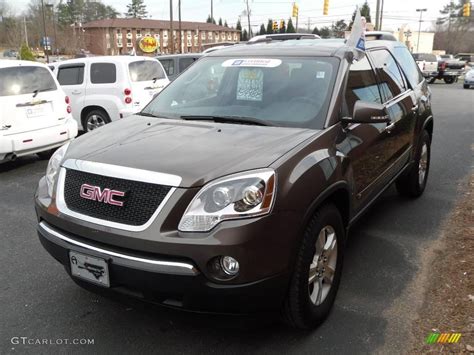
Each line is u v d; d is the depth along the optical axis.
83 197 2.93
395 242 4.68
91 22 84.94
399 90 5.16
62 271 4.13
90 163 2.97
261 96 3.81
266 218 2.66
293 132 3.30
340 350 3.05
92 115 10.48
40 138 7.81
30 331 3.26
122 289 2.84
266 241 2.66
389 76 4.97
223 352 3.03
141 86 10.24
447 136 10.55
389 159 4.60
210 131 3.36
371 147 3.98
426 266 4.18
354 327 3.28
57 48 68.31
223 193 2.64
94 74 10.36
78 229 2.88
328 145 3.28
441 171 7.40
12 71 7.59
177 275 2.60
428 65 34.00
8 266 4.23
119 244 2.73
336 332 3.23
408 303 3.59
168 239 2.61
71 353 3.04
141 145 3.14
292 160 2.91
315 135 3.26
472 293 3.62
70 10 83.38
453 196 6.11
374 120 3.45
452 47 94.69
